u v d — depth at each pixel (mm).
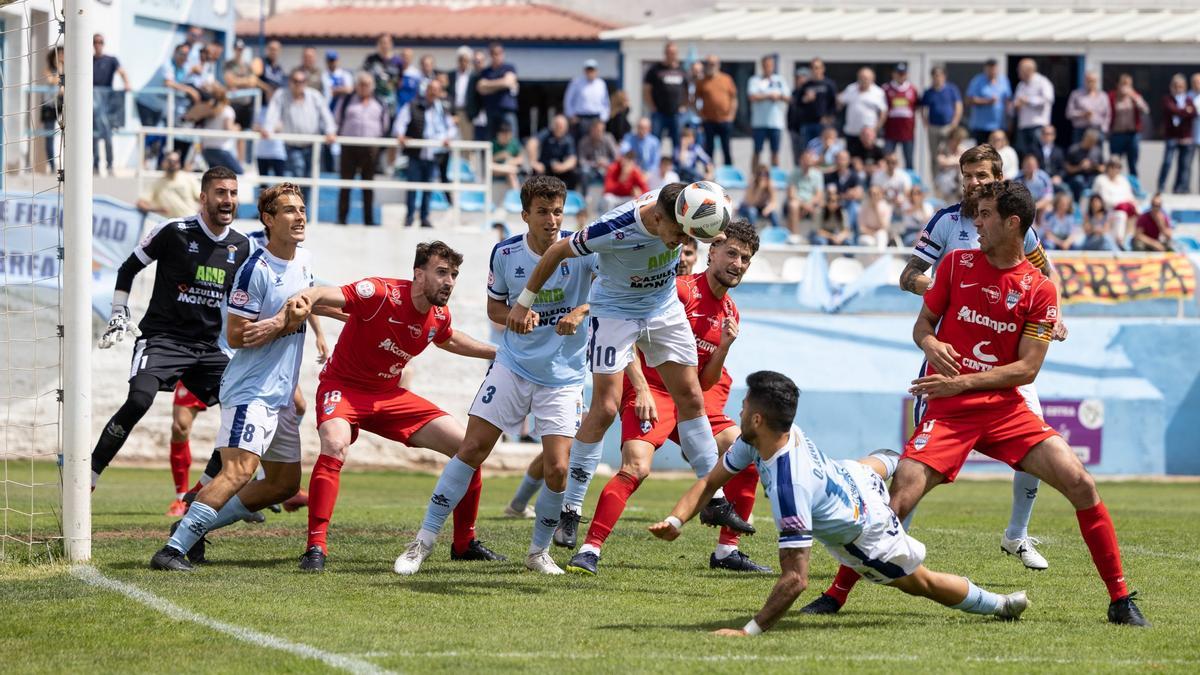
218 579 15281
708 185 14742
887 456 13844
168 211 39156
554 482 16266
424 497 29688
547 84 60750
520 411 16250
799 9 57531
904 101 47656
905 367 41906
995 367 13781
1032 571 17281
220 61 51719
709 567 17266
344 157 42125
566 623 13141
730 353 41688
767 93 48312
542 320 16172
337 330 40188
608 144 46281
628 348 15977
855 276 45938
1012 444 13781
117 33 46719
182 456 23375
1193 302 44500
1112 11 56000
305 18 65062
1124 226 46375
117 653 11680
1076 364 42344
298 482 16922
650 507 27500
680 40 53469
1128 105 49156
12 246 38219
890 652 11961
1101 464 41906
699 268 46281
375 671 11008
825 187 47562
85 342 16562
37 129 39938
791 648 12078
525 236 16203
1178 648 12281
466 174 48719
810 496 12203
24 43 40312
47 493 27625
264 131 41000
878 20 55594
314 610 13562
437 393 40406
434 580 15523
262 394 15875
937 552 19078
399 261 41094
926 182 51312
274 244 15820
